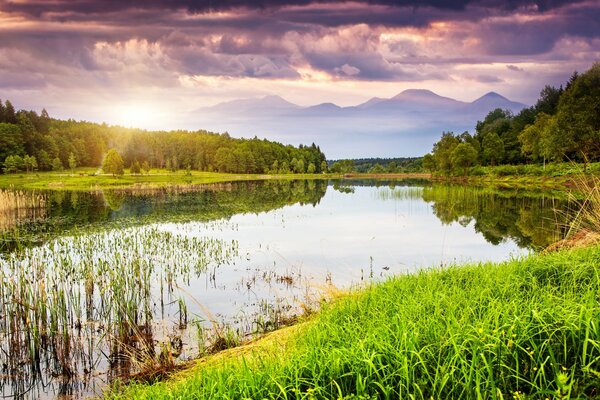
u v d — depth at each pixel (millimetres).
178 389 5797
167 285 16125
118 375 9406
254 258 20641
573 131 55875
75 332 11875
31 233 28234
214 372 5949
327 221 34000
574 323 4727
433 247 22781
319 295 13664
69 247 23156
